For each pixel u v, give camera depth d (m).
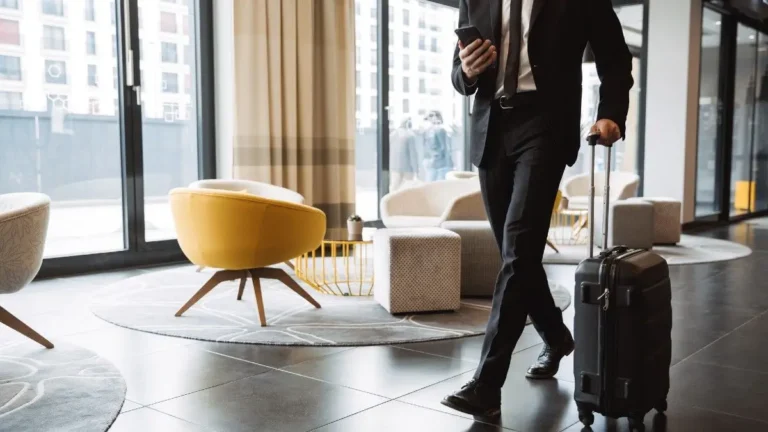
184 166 6.04
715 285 4.84
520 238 2.12
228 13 5.95
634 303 2.01
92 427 2.11
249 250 3.44
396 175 8.03
